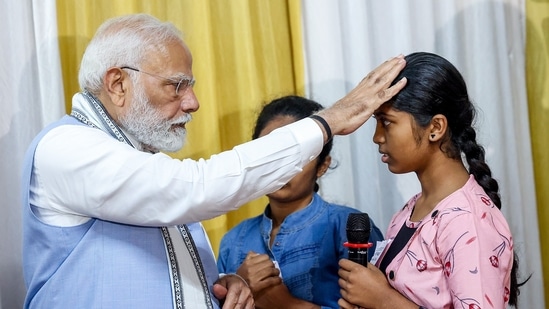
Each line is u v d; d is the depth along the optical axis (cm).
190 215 164
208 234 255
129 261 167
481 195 168
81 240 167
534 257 279
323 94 260
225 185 163
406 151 170
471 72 275
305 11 262
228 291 185
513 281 181
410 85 169
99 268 165
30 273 173
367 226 174
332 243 211
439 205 167
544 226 286
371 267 172
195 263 178
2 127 230
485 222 161
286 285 210
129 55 175
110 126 175
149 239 170
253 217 246
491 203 168
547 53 284
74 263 166
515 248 273
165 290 169
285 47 262
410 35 267
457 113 171
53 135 169
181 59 180
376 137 175
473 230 158
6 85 230
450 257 159
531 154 283
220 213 168
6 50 231
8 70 231
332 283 210
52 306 166
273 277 201
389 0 270
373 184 263
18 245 232
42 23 238
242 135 258
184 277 173
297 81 262
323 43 259
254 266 201
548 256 285
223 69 258
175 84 178
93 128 171
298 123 171
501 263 159
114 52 175
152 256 169
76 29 245
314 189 228
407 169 172
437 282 163
